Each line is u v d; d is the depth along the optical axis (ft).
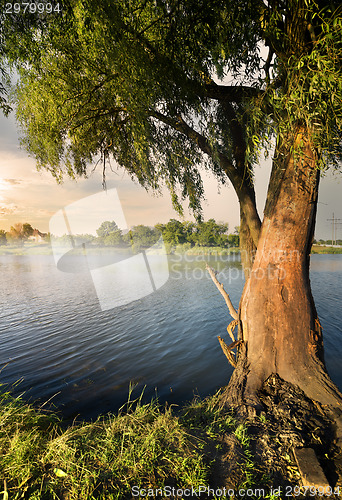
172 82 10.85
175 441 7.86
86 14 8.43
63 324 35.50
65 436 7.86
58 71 12.57
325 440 7.86
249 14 8.79
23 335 31.45
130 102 10.98
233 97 12.44
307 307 11.21
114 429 8.54
